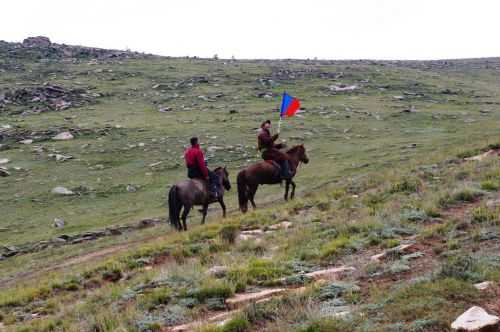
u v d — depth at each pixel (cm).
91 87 6394
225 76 7044
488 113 4847
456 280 741
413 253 964
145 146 3912
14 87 6359
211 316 845
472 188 1391
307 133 4069
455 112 4853
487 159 1828
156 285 1055
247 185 2000
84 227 2456
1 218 2673
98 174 3353
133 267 1360
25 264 1909
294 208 1759
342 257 1062
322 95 5931
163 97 5909
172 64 7956
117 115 5097
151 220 2380
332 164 3133
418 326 632
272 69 7544
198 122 4628
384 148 3450
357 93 6066
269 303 795
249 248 1280
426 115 4666
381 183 1888
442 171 1812
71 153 3819
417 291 727
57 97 5878
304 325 677
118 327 818
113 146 3941
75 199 2934
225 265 1103
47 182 3222
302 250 1131
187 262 1244
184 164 3453
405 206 1372
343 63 9119
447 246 967
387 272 882
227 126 4400
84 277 1348
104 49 9506
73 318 962
